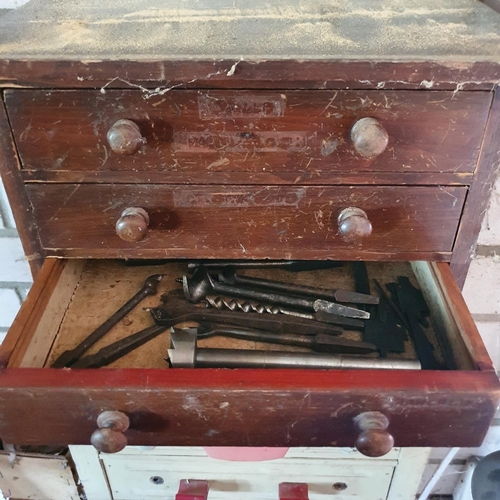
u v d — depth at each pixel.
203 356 0.59
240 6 0.67
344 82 0.51
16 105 0.53
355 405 0.50
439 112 0.53
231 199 0.59
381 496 0.78
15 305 1.02
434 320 0.66
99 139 0.55
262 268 0.77
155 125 0.54
